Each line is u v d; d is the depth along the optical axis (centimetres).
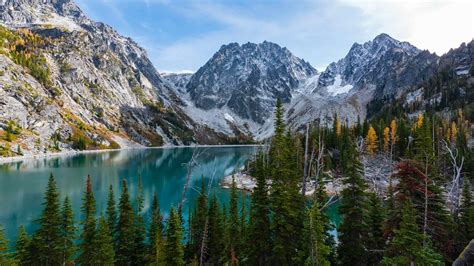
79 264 3647
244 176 10662
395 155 9500
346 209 2627
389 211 2525
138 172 12269
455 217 2886
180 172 12531
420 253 1778
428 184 2398
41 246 3159
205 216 3900
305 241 2258
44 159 15262
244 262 2753
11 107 17912
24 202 6975
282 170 2673
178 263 2895
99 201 7294
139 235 3831
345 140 9675
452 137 9012
